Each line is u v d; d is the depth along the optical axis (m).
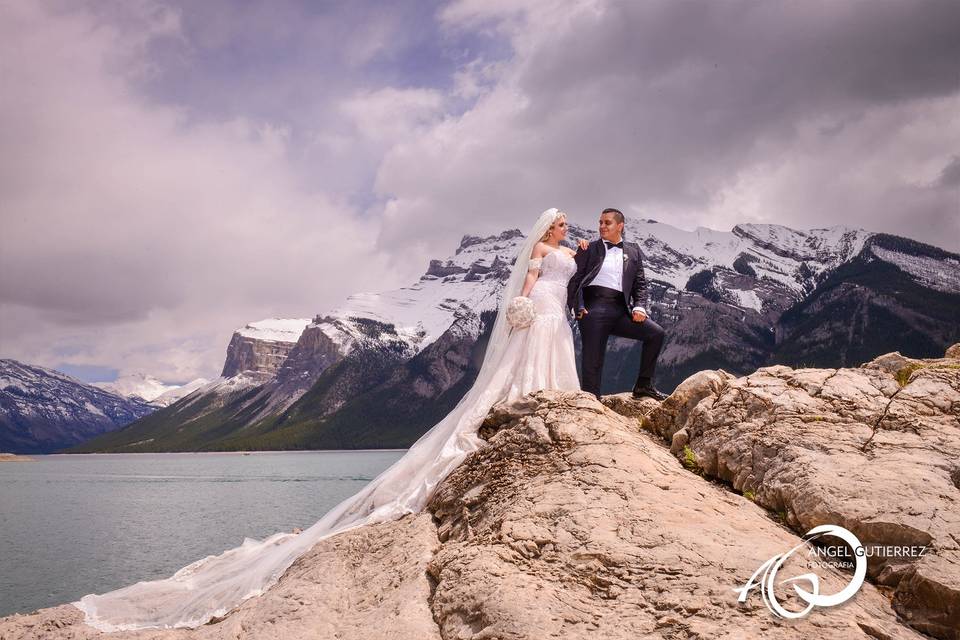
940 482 5.63
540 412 7.43
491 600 5.09
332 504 53.59
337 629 5.80
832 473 5.98
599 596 5.08
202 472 124.38
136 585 8.31
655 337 8.91
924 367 7.38
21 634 6.93
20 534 38.84
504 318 8.81
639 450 6.82
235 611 6.86
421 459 8.29
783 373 7.74
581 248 9.10
